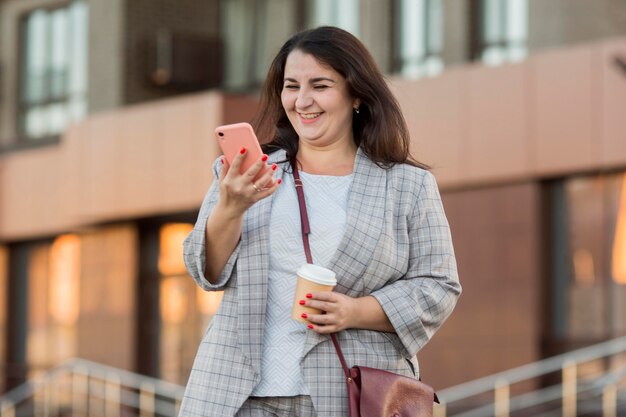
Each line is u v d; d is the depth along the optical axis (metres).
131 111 28.45
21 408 30.88
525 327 22.34
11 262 33.09
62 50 33.12
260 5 30.67
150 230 29.72
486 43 25.14
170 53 30.53
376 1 27.08
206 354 6.30
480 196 23.14
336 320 6.06
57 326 31.83
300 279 6.07
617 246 21.81
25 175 31.77
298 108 6.39
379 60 26.86
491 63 23.05
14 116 34.12
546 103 22.25
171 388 24.09
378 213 6.32
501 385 19.53
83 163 29.58
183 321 28.83
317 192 6.40
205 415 6.21
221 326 6.30
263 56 30.50
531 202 22.44
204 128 26.72
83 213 29.39
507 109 22.73
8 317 32.91
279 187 6.44
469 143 23.17
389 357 6.26
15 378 32.44
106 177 28.88
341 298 6.07
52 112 33.28
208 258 6.27
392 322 6.15
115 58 30.64
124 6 30.67
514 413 21.28
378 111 6.45
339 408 6.15
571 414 19.80
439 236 6.43
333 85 6.40
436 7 26.02
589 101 21.73
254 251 6.27
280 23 30.06
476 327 23.00
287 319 6.25
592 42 23.72
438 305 6.29
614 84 21.45
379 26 26.95
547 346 22.31
